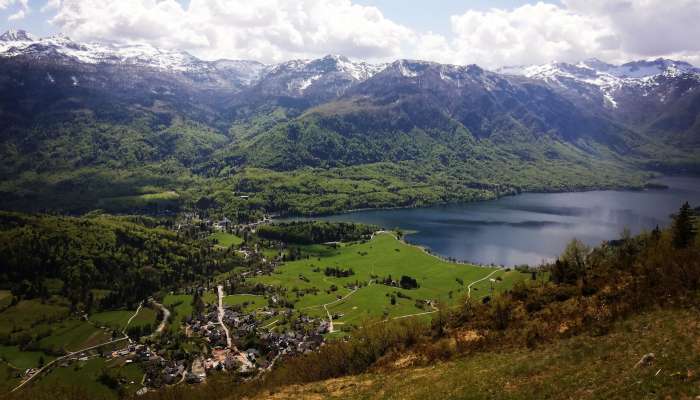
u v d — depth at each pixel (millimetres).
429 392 57031
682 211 112312
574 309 73812
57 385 138250
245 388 106375
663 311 60031
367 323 103312
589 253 133750
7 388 150000
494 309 88750
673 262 74312
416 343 90188
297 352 154750
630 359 47875
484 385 53562
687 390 37812
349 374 89188
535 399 45594
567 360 54000
